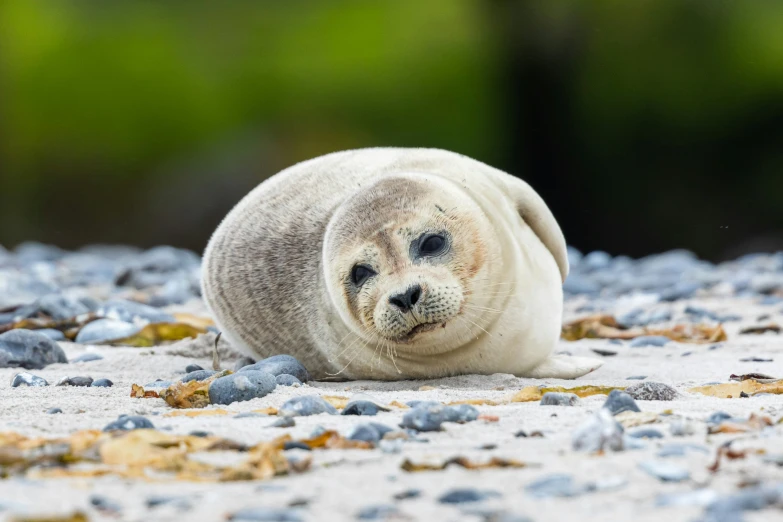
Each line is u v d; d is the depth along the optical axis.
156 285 45.34
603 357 27.77
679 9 84.31
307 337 24.55
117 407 18.94
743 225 83.06
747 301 38.34
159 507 11.88
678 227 83.94
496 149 88.62
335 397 19.23
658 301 39.50
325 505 12.02
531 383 22.55
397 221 22.05
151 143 90.06
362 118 91.12
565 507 11.69
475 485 12.68
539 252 24.14
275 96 91.81
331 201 25.52
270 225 26.17
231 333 27.00
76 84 90.69
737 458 13.46
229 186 82.69
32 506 11.76
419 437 15.34
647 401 18.61
